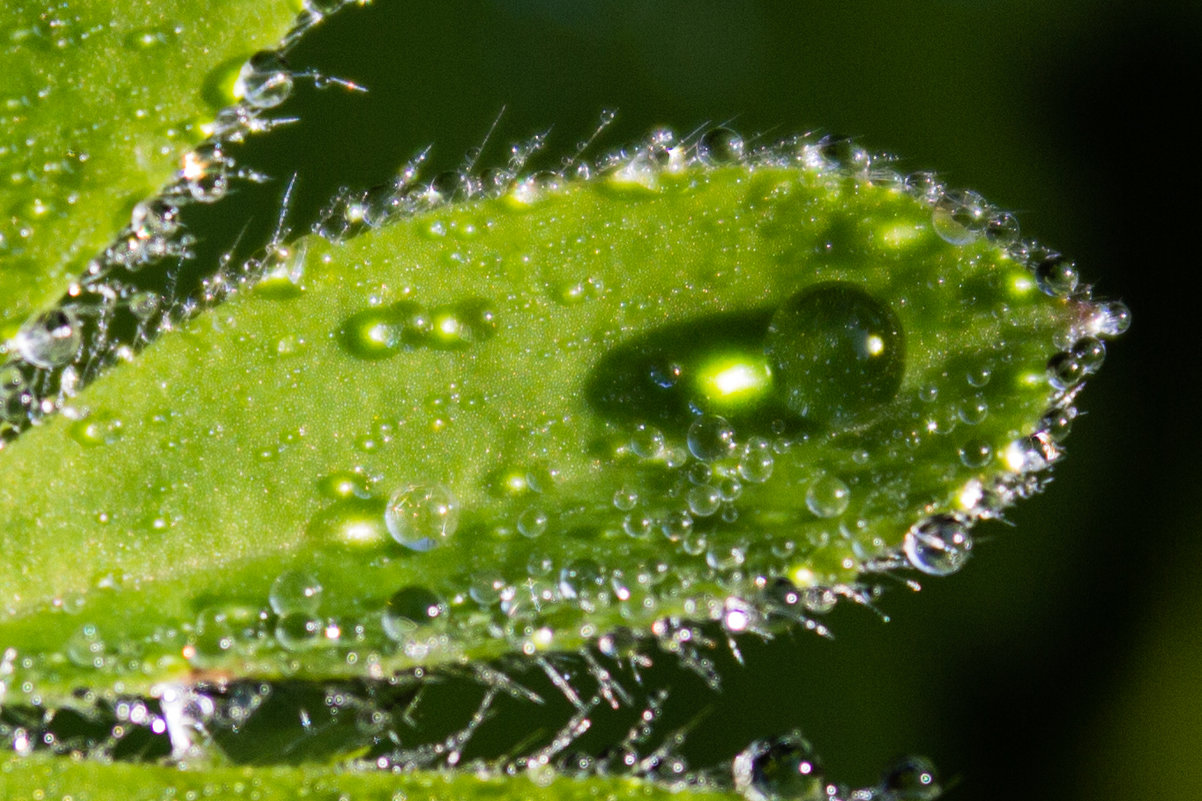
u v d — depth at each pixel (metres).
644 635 0.05
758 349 0.05
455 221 0.05
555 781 0.05
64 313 0.05
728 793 0.05
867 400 0.05
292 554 0.05
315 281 0.05
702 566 0.05
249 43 0.05
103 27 0.05
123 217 0.05
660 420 0.05
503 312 0.05
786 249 0.05
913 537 0.05
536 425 0.05
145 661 0.05
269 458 0.05
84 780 0.05
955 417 0.05
